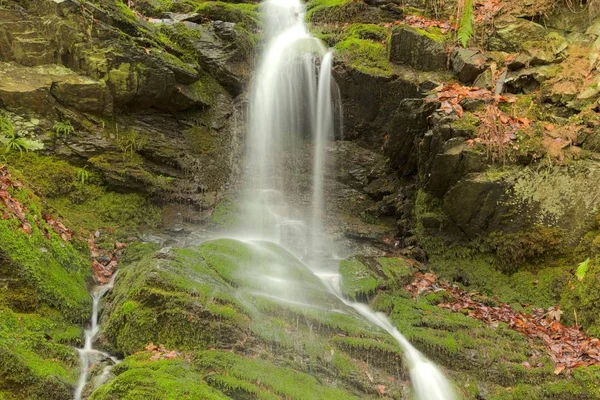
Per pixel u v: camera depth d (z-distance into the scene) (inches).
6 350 149.3
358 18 393.4
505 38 324.2
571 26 318.3
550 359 189.3
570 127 256.2
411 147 293.9
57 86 264.2
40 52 269.9
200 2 411.8
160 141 296.0
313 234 283.9
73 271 206.8
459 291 241.3
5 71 260.2
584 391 175.6
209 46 340.8
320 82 341.1
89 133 271.4
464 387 180.1
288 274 216.7
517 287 240.7
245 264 213.5
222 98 336.2
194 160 303.0
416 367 181.8
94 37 275.4
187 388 142.1
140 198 273.3
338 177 328.8
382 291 226.7
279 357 169.3
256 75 352.5
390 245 279.4
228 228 278.4
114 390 141.1
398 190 306.3
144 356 163.3
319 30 389.4
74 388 154.9
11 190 211.6
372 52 341.4
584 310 213.8
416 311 211.6
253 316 177.9
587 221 234.4
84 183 262.7
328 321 185.8
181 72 305.4
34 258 186.9
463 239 262.7
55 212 237.0
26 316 171.6
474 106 275.4
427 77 321.1
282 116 347.9
